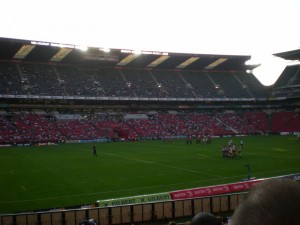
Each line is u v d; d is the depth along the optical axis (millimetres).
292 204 1282
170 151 63688
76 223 20453
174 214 22344
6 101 92812
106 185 34406
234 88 122812
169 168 44031
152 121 105875
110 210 21188
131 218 21594
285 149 63938
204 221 2205
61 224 20219
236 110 123375
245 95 119500
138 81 113250
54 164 48438
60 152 63844
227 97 116625
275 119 117312
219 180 35969
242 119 117250
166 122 107000
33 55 97812
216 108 121688
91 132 92688
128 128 99000
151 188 32844
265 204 1305
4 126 84500
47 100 97625
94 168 44812
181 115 113625
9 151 66062
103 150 67375
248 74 134250
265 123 117062
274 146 70125
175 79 120688
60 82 100438
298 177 31172
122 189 32594
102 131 94438
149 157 55188
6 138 79938
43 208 26422
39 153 62312
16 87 91750
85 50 95875
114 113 106438
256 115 120688
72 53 98250
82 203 27828
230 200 23625
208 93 116188
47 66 106125
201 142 83688
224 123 112625
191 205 22688
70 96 95438
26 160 52750
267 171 40562
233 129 110000
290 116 115000
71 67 110000
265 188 1374
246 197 1398
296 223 1247
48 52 95375
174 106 116375
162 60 111438
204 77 126250
